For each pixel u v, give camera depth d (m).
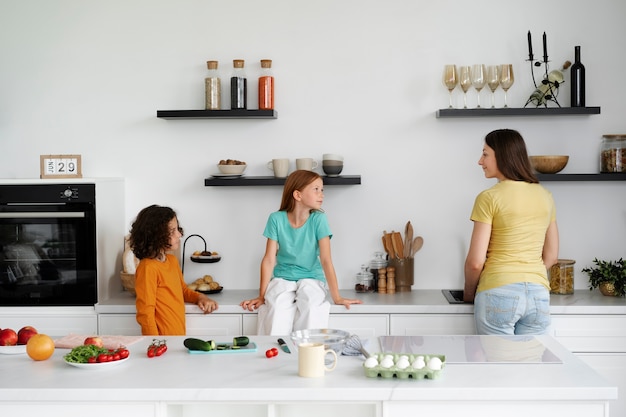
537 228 3.76
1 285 4.29
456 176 4.58
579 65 4.37
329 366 2.54
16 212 4.25
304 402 2.31
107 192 4.39
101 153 4.69
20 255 4.28
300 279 4.22
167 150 4.67
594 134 4.53
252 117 4.50
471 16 4.53
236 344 2.80
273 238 4.22
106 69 4.66
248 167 4.64
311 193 4.12
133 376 2.44
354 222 4.63
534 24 4.51
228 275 4.70
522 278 3.72
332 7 4.57
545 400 2.29
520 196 3.74
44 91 4.70
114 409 2.34
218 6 4.61
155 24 4.64
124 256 4.53
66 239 4.25
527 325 3.81
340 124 4.60
